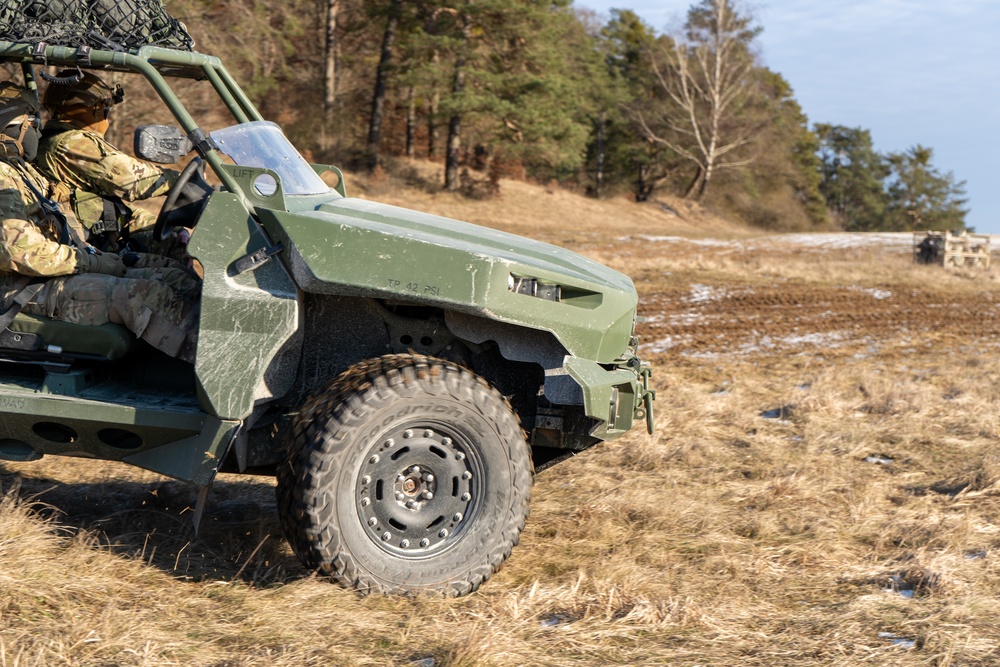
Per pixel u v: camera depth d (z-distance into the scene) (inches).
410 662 131.4
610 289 163.6
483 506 156.0
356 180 1715.1
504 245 169.9
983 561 179.3
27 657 121.1
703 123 2450.8
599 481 231.9
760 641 143.3
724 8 2381.9
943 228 4379.9
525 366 177.2
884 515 211.2
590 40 2336.4
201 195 173.8
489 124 1774.1
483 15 1552.7
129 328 164.1
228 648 132.5
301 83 1699.1
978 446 273.3
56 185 175.5
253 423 161.0
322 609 145.2
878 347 488.1
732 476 243.8
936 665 135.0
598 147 2420.0
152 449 159.2
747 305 619.2
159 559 166.7
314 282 150.3
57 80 164.4
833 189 4345.5
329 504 147.2
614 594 158.4
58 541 166.1
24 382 165.9
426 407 151.3
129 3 167.5
